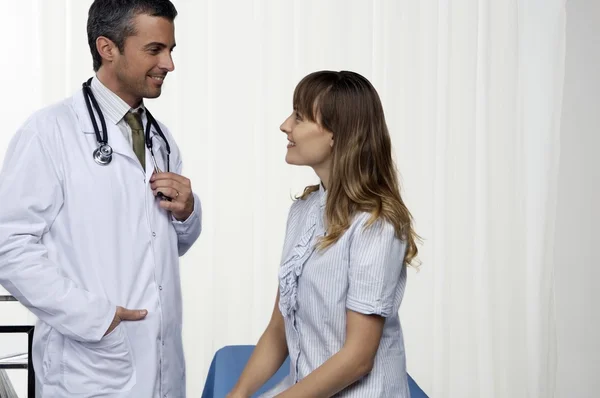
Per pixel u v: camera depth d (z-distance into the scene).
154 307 1.82
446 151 3.40
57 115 1.76
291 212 1.51
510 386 3.52
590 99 3.53
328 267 1.31
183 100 3.17
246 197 3.24
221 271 3.24
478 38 3.43
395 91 3.34
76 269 1.73
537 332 3.55
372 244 1.28
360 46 3.29
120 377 1.77
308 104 1.37
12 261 1.65
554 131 3.48
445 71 3.38
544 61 3.47
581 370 3.61
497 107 3.45
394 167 1.40
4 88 3.06
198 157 3.20
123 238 1.78
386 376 1.36
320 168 1.42
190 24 3.15
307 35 3.25
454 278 3.47
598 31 3.50
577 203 3.58
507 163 3.46
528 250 3.55
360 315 1.28
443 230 3.43
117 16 1.72
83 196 1.73
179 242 2.05
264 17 3.20
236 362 2.23
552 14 3.45
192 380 3.25
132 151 1.81
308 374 1.33
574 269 3.61
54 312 1.67
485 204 3.46
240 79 3.20
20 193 1.66
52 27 3.04
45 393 1.77
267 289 3.29
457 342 3.48
